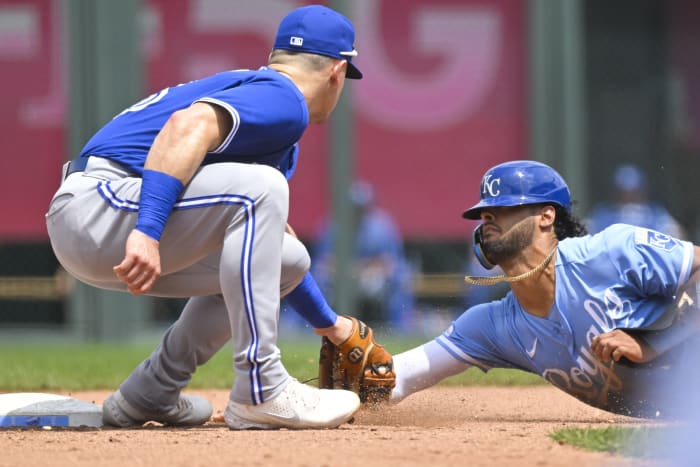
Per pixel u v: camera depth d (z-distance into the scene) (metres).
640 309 14.34
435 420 15.79
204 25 46.22
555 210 14.58
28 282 45.69
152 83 46.16
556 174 14.69
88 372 26.08
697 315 14.02
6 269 45.72
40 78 45.88
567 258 14.39
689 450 11.30
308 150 46.38
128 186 13.34
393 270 45.59
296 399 13.80
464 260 46.59
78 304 45.47
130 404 15.09
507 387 22.02
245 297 13.30
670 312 14.36
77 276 14.19
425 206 46.91
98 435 13.42
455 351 15.92
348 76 15.08
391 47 46.91
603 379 14.77
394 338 33.44
